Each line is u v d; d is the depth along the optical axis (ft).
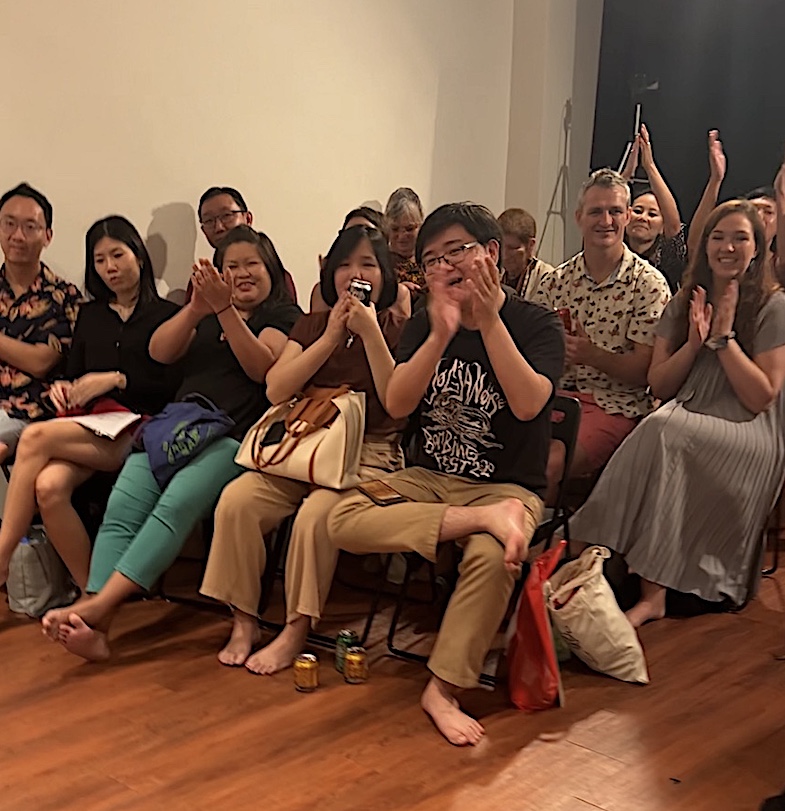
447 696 7.48
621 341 10.80
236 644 8.50
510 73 15.81
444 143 15.02
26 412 10.23
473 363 8.07
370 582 10.48
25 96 10.54
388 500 7.98
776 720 7.60
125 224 10.10
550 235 16.34
